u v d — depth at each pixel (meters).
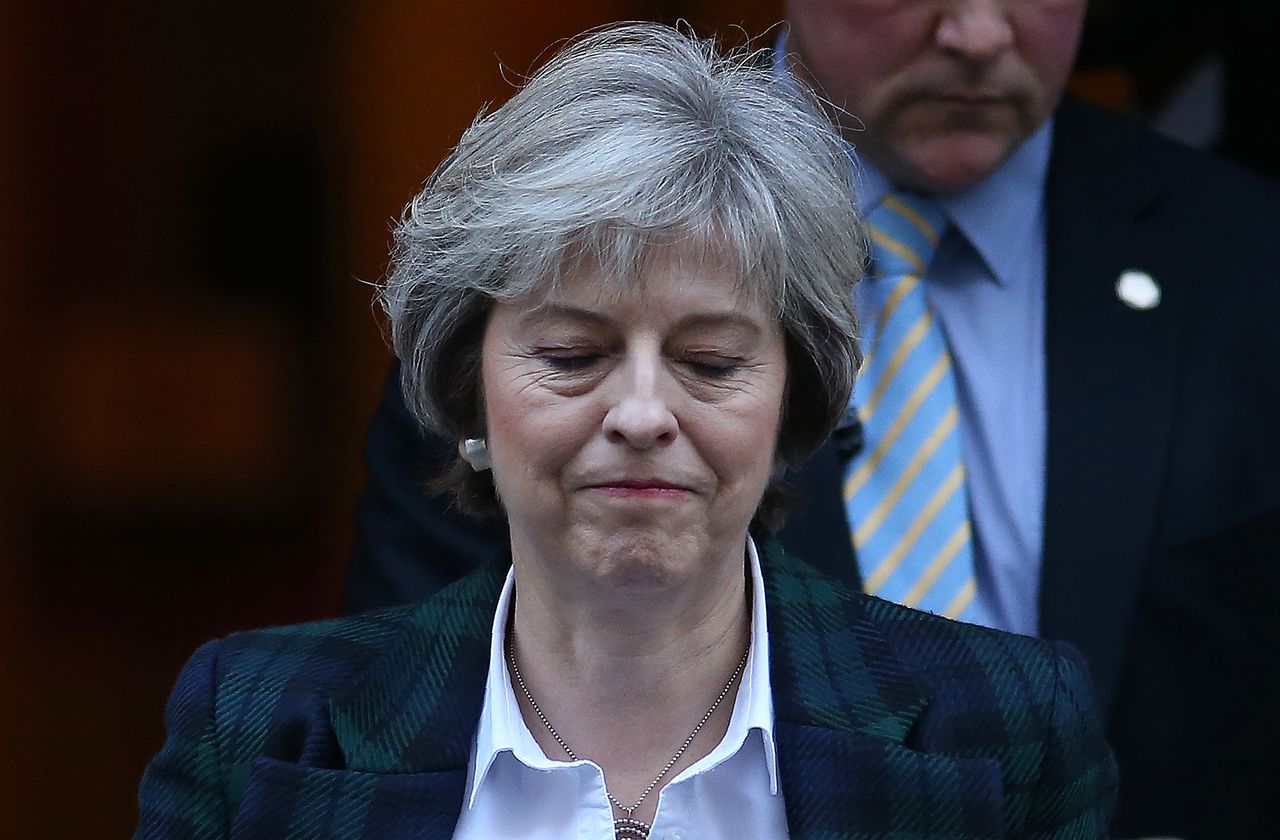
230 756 8.20
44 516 19.89
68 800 19.89
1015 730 8.05
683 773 7.83
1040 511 10.48
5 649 19.81
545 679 8.14
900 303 10.78
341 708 8.23
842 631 8.38
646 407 7.27
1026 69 10.41
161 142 19.44
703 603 7.98
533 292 7.46
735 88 7.84
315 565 19.89
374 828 7.89
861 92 10.58
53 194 19.45
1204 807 10.46
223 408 19.83
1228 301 10.90
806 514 10.33
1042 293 10.93
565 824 7.96
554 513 7.56
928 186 10.73
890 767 7.84
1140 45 14.41
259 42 19.14
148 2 19.25
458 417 8.30
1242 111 14.33
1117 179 11.25
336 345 19.50
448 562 10.95
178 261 19.62
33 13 19.16
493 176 7.67
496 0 18.25
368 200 19.06
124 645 20.05
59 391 19.77
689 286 7.38
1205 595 10.42
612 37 8.47
